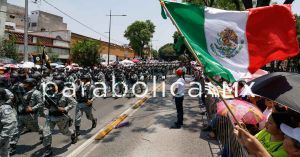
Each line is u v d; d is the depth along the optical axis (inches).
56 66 1006.4
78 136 351.3
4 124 239.9
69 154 285.9
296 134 93.5
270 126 118.9
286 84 105.0
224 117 276.2
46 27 2225.6
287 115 111.7
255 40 159.0
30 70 722.8
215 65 154.7
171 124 426.3
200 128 400.5
